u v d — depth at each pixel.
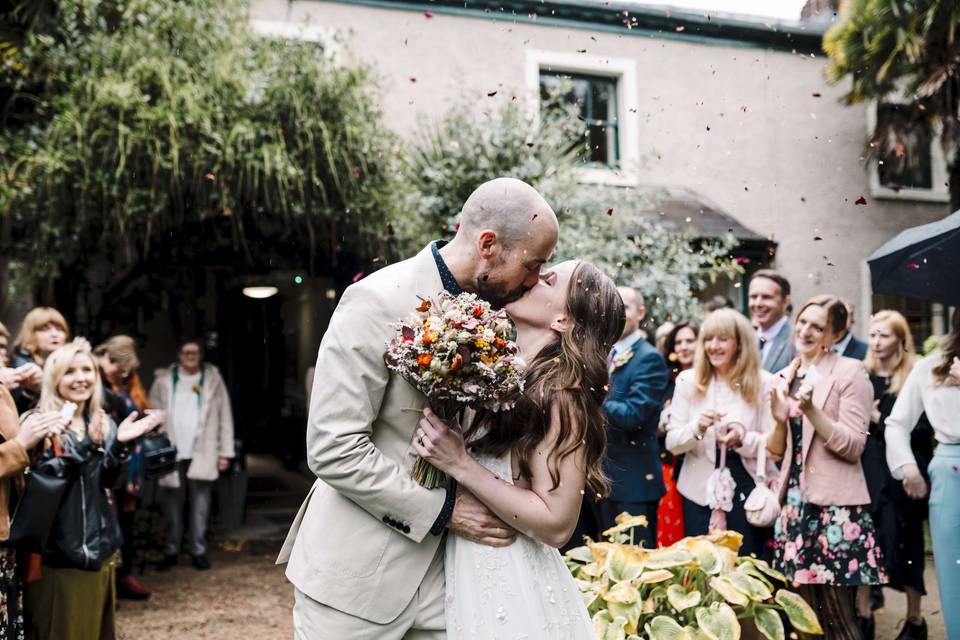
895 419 3.89
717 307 5.27
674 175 8.84
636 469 3.81
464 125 7.02
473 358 1.80
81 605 3.40
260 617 4.86
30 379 3.54
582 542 4.09
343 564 1.96
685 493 3.79
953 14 7.48
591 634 2.12
